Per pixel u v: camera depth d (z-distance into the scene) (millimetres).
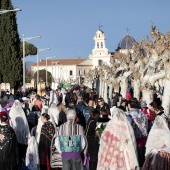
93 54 152125
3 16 49094
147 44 19906
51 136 12008
